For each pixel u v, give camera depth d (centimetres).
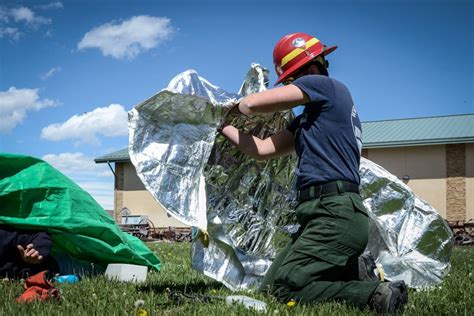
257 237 409
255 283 404
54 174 489
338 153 338
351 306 323
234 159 396
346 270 358
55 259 524
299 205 347
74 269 520
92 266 515
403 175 2409
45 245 452
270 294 352
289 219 416
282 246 418
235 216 401
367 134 2578
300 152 351
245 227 404
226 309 306
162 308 325
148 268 584
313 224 336
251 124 389
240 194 402
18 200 463
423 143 2323
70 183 507
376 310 315
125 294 363
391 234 459
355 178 341
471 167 2305
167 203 345
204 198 358
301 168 345
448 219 2322
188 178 355
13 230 455
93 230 506
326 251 330
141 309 302
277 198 410
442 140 2300
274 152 371
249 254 409
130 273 490
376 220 459
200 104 359
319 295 330
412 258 482
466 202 2300
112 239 526
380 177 458
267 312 295
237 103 366
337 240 328
